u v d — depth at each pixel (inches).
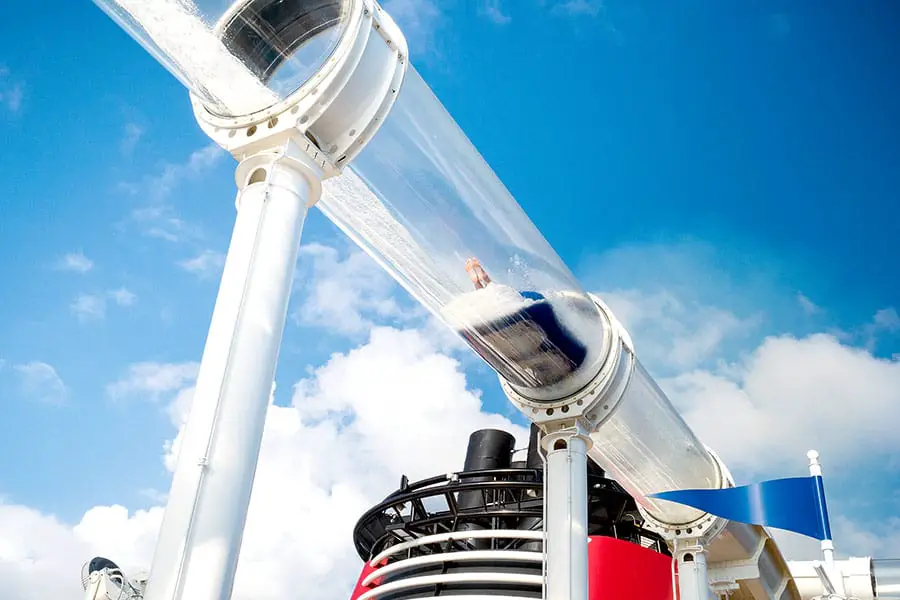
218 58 350.3
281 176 353.4
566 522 505.4
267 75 361.7
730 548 745.6
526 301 492.7
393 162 409.4
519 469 768.3
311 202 371.9
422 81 422.0
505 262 476.4
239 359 318.3
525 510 750.5
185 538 290.7
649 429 608.7
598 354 546.0
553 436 541.0
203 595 285.1
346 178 412.2
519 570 721.0
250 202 346.9
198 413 310.0
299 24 359.6
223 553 293.3
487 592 712.4
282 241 342.0
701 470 676.1
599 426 551.5
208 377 315.6
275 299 333.1
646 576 749.3
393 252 460.4
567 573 488.1
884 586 948.0
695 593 675.4
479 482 761.6
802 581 976.9
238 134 366.9
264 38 354.9
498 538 749.9
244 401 313.7
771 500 590.6
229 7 343.6
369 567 848.9
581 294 533.6
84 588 901.2
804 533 577.0
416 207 430.9
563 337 516.7
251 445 311.9
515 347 516.4
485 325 501.7
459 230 450.0
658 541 841.5
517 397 563.5
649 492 675.4
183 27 342.3
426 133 418.6
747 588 801.6
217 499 298.2
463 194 443.5
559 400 550.0
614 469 650.8
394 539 828.6
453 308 492.1
